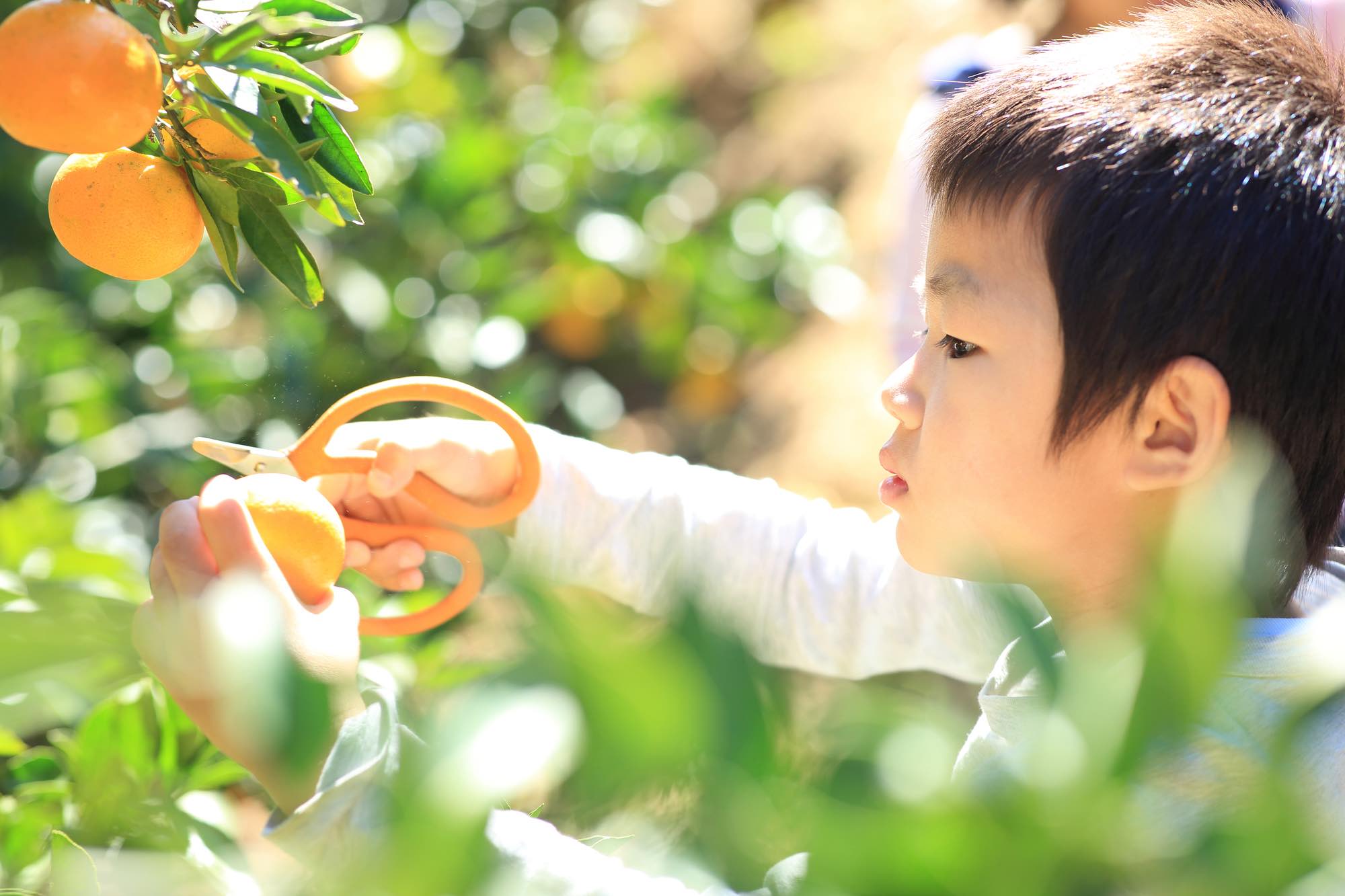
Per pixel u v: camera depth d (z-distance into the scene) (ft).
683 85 14.21
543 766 0.94
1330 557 3.43
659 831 1.02
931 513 3.18
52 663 1.97
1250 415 2.90
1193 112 2.98
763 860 1.01
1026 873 1.01
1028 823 1.03
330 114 2.45
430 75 9.00
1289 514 2.87
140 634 2.33
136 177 2.35
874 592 4.14
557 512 4.10
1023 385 2.99
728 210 11.01
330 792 1.97
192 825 3.37
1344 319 2.93
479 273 8.38
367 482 3.56
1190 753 1.13
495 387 8.02
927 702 1.21
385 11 10.07
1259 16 3.43
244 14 2.39
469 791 0.96
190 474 6.37
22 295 6.48
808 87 13.75
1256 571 1.31
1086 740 1.08
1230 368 2.87
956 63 6.81
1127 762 1.03
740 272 10.14
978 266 3.06
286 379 7.00
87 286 7.16
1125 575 3.07
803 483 9.05
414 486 3.37
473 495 3.72
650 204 9.77
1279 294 2.86
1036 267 2.97
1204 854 1.04
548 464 4.16
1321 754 1.97
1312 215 2.90
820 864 1.01
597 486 4.19
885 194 10.16
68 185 2.35
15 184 7.50
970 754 2.91
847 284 10.27
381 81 8.21
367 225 8.04
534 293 8.21
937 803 1.03
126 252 2.37
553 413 9.28
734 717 0.98
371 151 8.04
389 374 7.67
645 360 9.67
